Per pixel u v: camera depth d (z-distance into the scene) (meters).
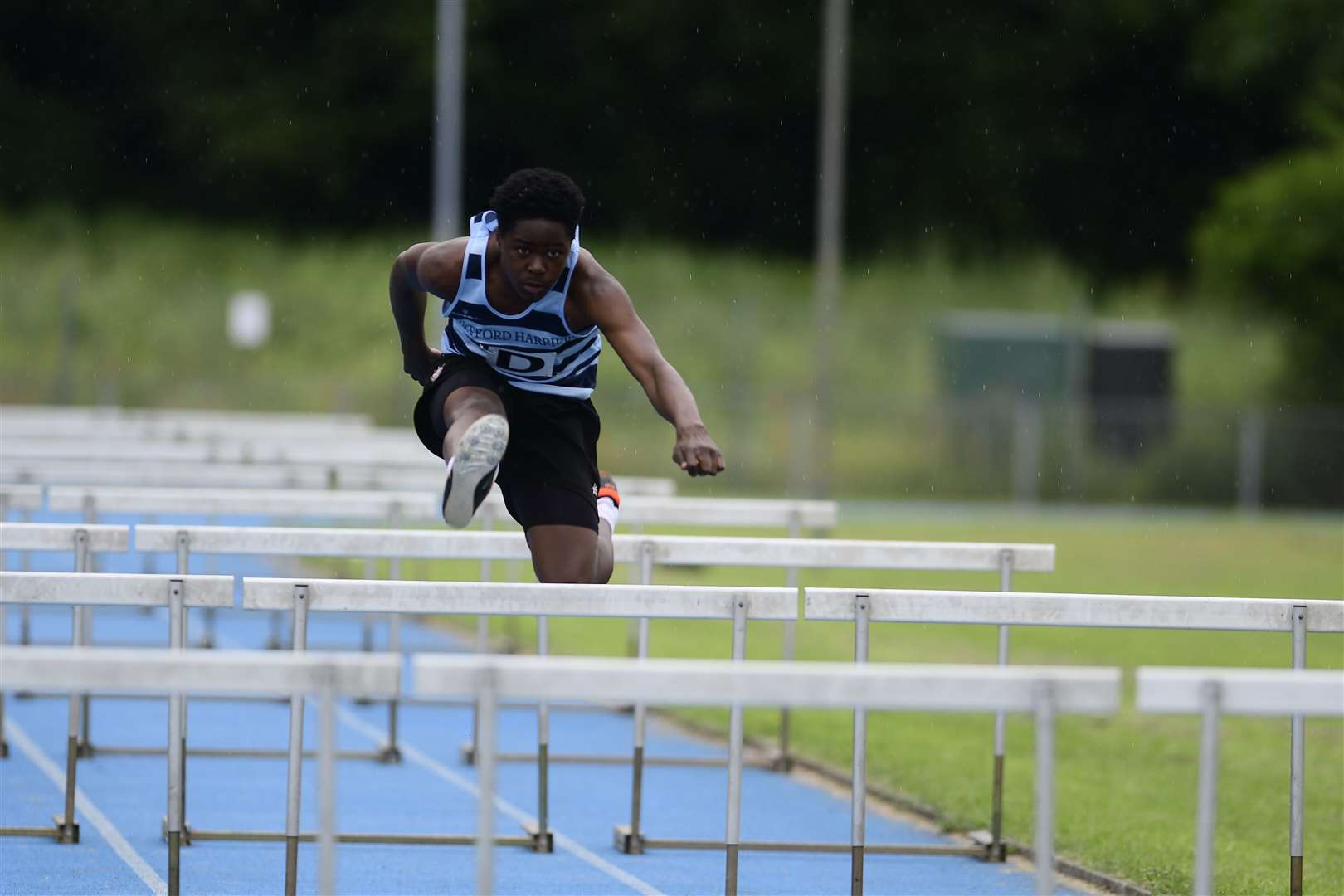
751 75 151.25
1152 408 116.75
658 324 124.19
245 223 147.25
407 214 148.88
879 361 122.50
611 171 151.88
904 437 108.50
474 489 17.69
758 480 105.88
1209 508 108.94
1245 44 150.75
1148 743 37.38
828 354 97.38
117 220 140.00
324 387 110.12
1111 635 55.69
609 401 108.19
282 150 145.38
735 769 18.52
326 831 12.67
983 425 108.25
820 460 97.31
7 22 145.00
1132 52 155.62
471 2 145.75
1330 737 38.75
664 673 12.70
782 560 24.95
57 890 22.19
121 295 122.56
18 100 145.25
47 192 144.00
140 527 23.72
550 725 37.59
